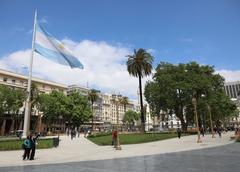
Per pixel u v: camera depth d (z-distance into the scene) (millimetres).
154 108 60344
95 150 22922
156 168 11305
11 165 13680
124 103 143750
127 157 16438
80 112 85000
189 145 25453
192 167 11289
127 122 150375
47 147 25938
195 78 54656
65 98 81688
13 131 67688
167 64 60188
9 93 54875
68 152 21406
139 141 30953
